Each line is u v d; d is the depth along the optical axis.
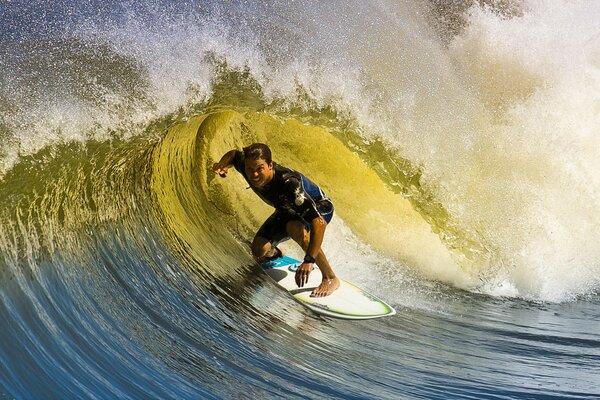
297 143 29.47
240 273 21.28
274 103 23.84
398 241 28.38
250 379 14.95
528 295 27.45
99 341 13.91
